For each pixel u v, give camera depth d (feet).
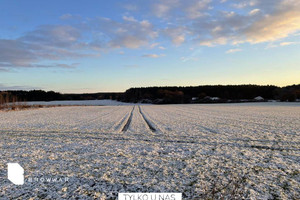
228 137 42.42
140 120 78.64
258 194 17.28
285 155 28.99
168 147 34.17
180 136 44.27
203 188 18.43
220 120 74.33
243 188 17.88
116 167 24.13
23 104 192.13
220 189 18.12
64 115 104.32
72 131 52.06
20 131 52.08
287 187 18.61
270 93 429.79
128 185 19.26
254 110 127.85
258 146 34.50
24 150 32.40
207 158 27.63
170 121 73.82
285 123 62.95
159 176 21.36
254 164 25.08
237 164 25.08
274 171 22.68
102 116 98.43
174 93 420.77
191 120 76.07
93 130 53.78
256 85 501.56
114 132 50.42
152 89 526.16
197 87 517.55
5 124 66.28
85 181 20.16
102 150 32.27
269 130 50.16
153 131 51.78
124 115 104.01
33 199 16.69
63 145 36.01
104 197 16.99
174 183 19.65
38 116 97.76
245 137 42.11
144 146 34.99
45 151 31.76
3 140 40.73
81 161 26.50
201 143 37.22
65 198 16.81
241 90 453.58
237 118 80.48
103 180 20.39
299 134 44.50
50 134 47.67
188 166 24.41
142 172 22.49
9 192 17.87
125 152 30.99
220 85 532.73
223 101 322.34
